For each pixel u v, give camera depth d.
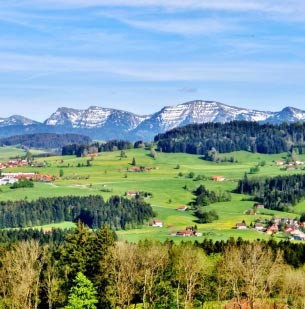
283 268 124.69
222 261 124.19
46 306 124.31
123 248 121.88
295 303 112.75
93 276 122.56
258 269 111.25
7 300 115.31
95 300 109.81
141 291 123.81
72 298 108.56
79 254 125.06
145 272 116.12
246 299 117.62
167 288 121.19
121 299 115.19
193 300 121.06
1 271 123.19
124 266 117.56
